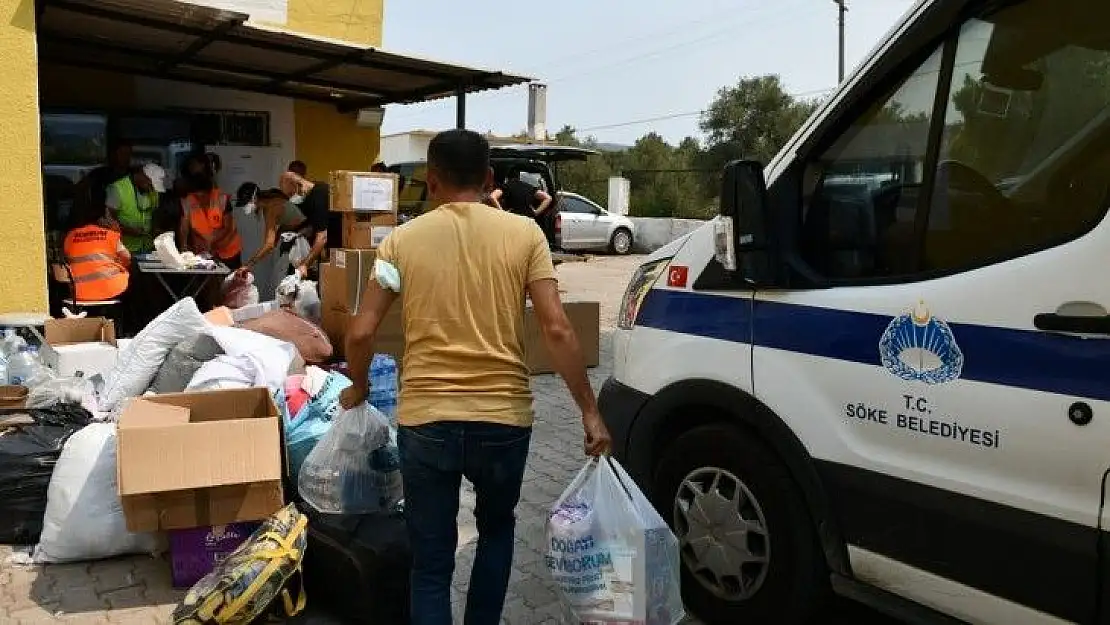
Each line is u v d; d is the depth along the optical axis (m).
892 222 2.88
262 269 8.86
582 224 21.83
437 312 2.75
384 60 8.42
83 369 5.22
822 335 2.96
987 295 2.54
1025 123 2.58
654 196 34.09
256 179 10.63
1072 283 2.36
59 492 3.79
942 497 2.62
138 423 3.54
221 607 3.19
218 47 8.31
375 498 3.72
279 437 3.60
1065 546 2.36
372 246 6.80
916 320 2.69
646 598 2.79
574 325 7.79
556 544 2.85
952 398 2.59
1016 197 2.57
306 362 6.22
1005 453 2.47
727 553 3.33
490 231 2.80
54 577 3.71
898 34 2.88
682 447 3.49
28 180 5.88
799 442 3.02
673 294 3.56
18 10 5.76
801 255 3.12
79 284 6.95
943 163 2.76
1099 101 2.44
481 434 2.70
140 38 8.05
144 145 9.64
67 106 9.36
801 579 3.12
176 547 3.60
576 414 6.49
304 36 7.71
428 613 2.77
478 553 2.95
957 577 2.62
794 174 3.15
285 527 3.43
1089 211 2.39
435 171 2.92
